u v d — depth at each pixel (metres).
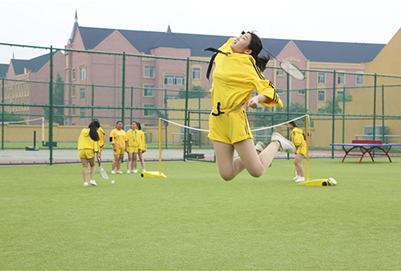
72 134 46.47
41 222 6.66
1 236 5.79
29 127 44.00
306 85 67.75
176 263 4.66
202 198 9.06
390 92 31.28
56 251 5.11
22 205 8.16
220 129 4.62
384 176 14.12
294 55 67.44
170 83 64.69
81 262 4.70
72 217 7.03
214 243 5.45
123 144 14.60
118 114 60.28
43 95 58.22
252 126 39.22
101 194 9.61
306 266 4.57
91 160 11.06
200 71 66.81
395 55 33.47
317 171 16.09
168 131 46.78
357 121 33.34
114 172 14.61
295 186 11.20
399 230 6.17
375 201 8.73
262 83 4.38
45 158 22.95
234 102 4.44
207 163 19.89
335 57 75.81
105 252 5.07
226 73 4.44
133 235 5.85
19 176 13.52
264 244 5.41
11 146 36.06
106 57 60.00
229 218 6.97
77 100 58.44
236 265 4.60
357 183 12.00
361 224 6.55
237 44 4.54
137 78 62.69
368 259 4.81
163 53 64.44
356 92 33.47
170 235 5.85
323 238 5.71
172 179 12.89
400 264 4.65
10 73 58.47
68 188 10.65
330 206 8.12
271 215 7.23
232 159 4.74
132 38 69.19
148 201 8.65
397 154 27.84
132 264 4.63
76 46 63.00
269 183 11.90
